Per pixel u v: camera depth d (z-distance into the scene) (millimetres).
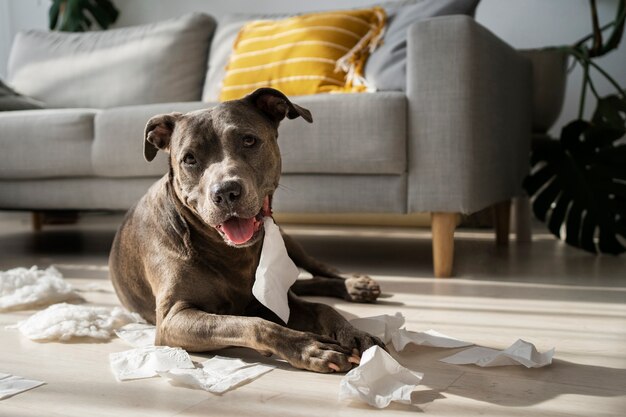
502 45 2883
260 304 1806
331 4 4734
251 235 1566
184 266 1673
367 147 2523
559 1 4238
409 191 2547
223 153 1596
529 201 3488
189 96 3852
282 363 1503
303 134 2602
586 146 2965
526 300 2123
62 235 4277
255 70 3193
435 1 3053
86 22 5375
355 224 4367
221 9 5129
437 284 2426
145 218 1859
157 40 3904
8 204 3342
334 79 3014
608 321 1842
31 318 1882
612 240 2873
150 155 1821
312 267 2400
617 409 1191
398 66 2863
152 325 1903
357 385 1253
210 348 1552
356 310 2037
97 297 2330
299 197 2697
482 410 1195
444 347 1595
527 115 3404
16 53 4316
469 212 2475
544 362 1431
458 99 2463
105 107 3939
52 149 3119
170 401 1273
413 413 1186
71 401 1282
